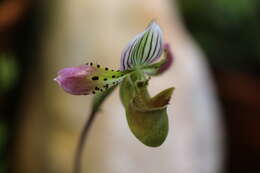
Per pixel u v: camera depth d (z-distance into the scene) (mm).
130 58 561
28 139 785
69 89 552
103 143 734
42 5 794
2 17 783
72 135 749
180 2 891
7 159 795
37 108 783
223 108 927
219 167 798
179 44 776
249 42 904
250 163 935
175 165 747
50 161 759
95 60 755
